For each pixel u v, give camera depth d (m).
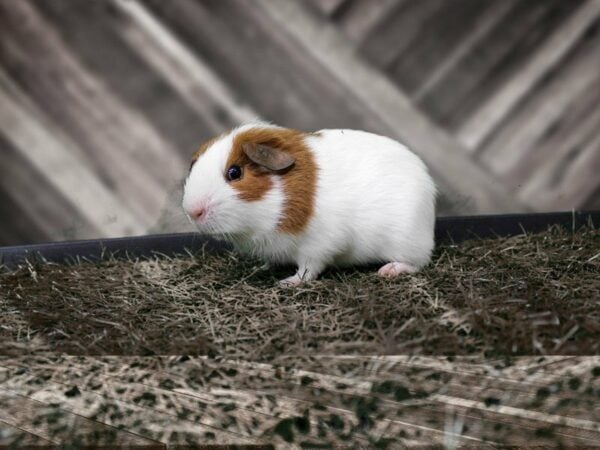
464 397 0.51
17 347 0.56
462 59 0.84
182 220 0.86
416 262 0.66
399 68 0.84
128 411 0.52
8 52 0.85
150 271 0.69
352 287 0.62
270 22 0.84
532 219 0.76
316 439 0.51
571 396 0.51
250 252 0.65
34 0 0.84
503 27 0.83
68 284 0.66
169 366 0.53
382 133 0.85
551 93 0.85
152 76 0.86
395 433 0.51
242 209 0.60
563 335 0.54
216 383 0.52
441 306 0.58
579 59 0.84
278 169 0.60
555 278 0.63
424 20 0.84
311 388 0.51
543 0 0.83
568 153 0.86
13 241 0.89
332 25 0.84
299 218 0.62
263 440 0.51
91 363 0.53
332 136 0.65
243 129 0.63
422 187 0.65
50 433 0.52
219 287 0.65
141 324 0.58
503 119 0.85
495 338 0.53
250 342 0.55
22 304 0.62
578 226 0.76
